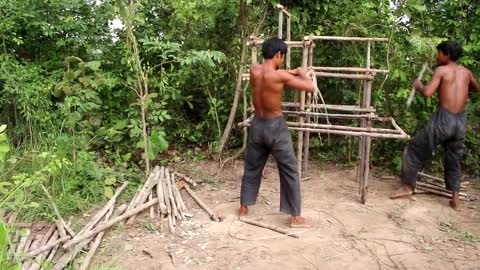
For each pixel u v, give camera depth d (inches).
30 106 223.5
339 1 226.8
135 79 233.6
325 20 232.5
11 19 221.8
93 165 201.9
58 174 187.6
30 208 172.7
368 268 145.2
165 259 149.3
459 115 187.8
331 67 223.5
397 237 165.8
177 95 241.0
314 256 151.8
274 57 162.1
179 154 251.6
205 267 144.6
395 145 243.4
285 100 242.2
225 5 241.1
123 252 152.9
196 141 261.3
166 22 258.5
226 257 150.6
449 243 162.2
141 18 222.5
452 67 189.0
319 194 206.2
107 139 233.1
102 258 148.8
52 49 245.9
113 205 182.4
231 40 251.9
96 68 215.0
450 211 190.7
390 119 199.3
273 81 159.6
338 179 226.4
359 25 223.9
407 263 148.2
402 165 201.6
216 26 249.4
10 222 159.5
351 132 180.5
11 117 239.8
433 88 185.3
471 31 222.1
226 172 230.8
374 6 229.1
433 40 209.0
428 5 229.3
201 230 169.2
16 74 222.1
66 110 207.3
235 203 194.2
